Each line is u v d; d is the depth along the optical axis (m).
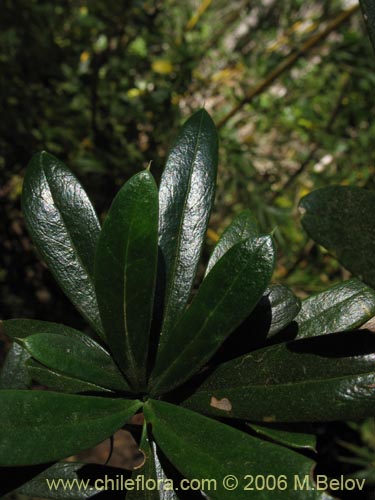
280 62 0.57
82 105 0.59
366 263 0.13
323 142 0.60
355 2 0.54
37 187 0.18
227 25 0.67
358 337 0.16
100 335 0.18
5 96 0.56
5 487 0.17
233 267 0.16
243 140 0.64
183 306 0.18
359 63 0.56
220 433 0.15
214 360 0.18
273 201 0.61
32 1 0.56
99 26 0.55
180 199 0.18
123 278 0.16
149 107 0.57
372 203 0.13
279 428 0.16
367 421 0.55
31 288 0.64
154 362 0.18
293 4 0.63
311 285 0.58
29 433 0.15
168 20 0.63
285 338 0.18
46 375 0.18
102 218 0.60
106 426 0.16
